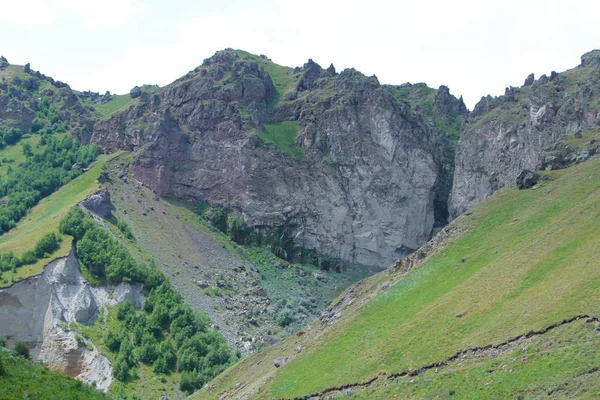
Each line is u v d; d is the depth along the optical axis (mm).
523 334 105000
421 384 108688
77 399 110625
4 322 192500
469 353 109188
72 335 193375
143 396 178375
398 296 146375
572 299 105438
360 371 122125
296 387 129500
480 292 126188
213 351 195125
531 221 145500
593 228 124812
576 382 89375
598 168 153375
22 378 107875
